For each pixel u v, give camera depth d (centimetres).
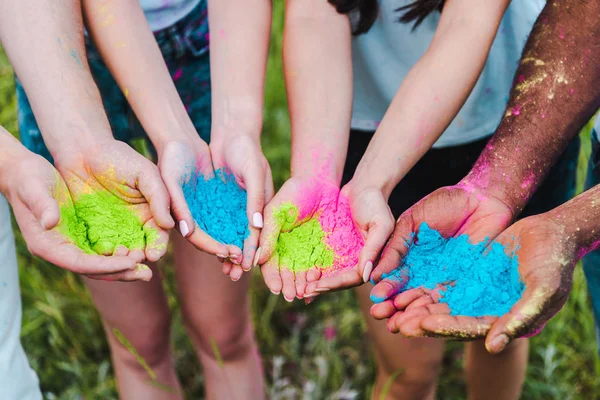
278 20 191
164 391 132
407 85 114
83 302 152
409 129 112
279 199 110
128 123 128
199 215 112
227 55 117
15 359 108
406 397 132
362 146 130
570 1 112
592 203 103
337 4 116
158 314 127
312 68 117
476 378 133
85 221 107
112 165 107
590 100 111
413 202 131
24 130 123
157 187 106
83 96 111
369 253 104
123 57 114
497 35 120
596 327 121
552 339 144
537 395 142
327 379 146
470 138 124
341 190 114
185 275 125
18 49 111
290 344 149
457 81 112
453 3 114
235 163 112
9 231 107
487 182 109
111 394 144
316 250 110
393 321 99
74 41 112
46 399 143
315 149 115
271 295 154
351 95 118
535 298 94
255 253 109
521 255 100
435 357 128
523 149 110
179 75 125
